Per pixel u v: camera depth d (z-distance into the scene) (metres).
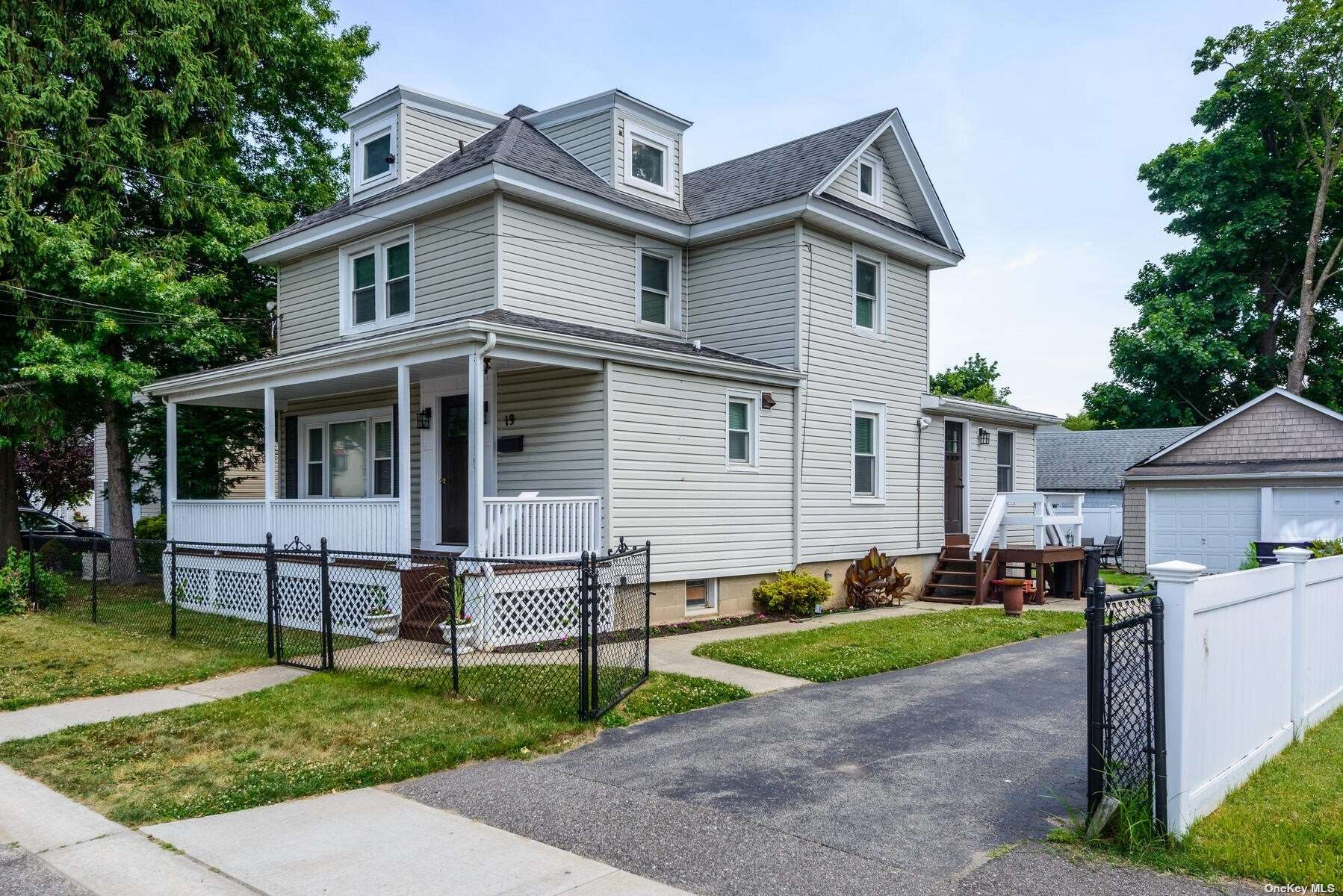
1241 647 5.68
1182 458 22.06
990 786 5.61
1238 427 21.25
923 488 17.23
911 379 17.03
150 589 15.72
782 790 5.55
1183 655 4.77
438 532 13.47
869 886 4.16
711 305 15.30
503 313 11.95
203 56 16.23
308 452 16.22
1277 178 29.88
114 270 14.59
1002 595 16.23
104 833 4.96
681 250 15.52
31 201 14.68
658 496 12.22
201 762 6.20
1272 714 6.20
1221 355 30.28
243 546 10.20
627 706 7.60
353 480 15.32
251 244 16.91
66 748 6.61
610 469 11.52
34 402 14.77
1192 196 30.84
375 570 10.91
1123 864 4.39
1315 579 7.18
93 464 26.55
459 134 15.62
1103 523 29.14
